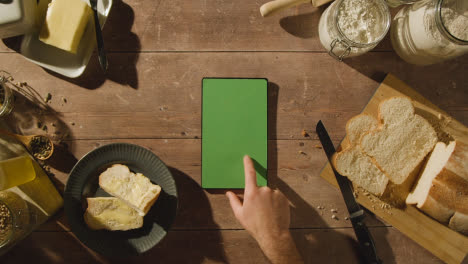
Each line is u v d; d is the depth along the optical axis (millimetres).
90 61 854
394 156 824
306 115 866
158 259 847
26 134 845
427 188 784
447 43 716
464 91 865
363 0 759
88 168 778
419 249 849
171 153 857
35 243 834
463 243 818
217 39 862
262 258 855
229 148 854
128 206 780
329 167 854
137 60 857
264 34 867
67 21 781
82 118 853
